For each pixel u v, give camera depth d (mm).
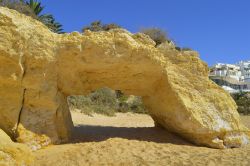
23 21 8312
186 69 9812
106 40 8844
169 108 9781
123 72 9531
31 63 8305
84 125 13039
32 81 8320
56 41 8461
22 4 23516
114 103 24062
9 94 8305
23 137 8125
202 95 9695
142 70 9531
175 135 10383
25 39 8172
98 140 9320
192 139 9664
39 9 27078
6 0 22125
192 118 9273
